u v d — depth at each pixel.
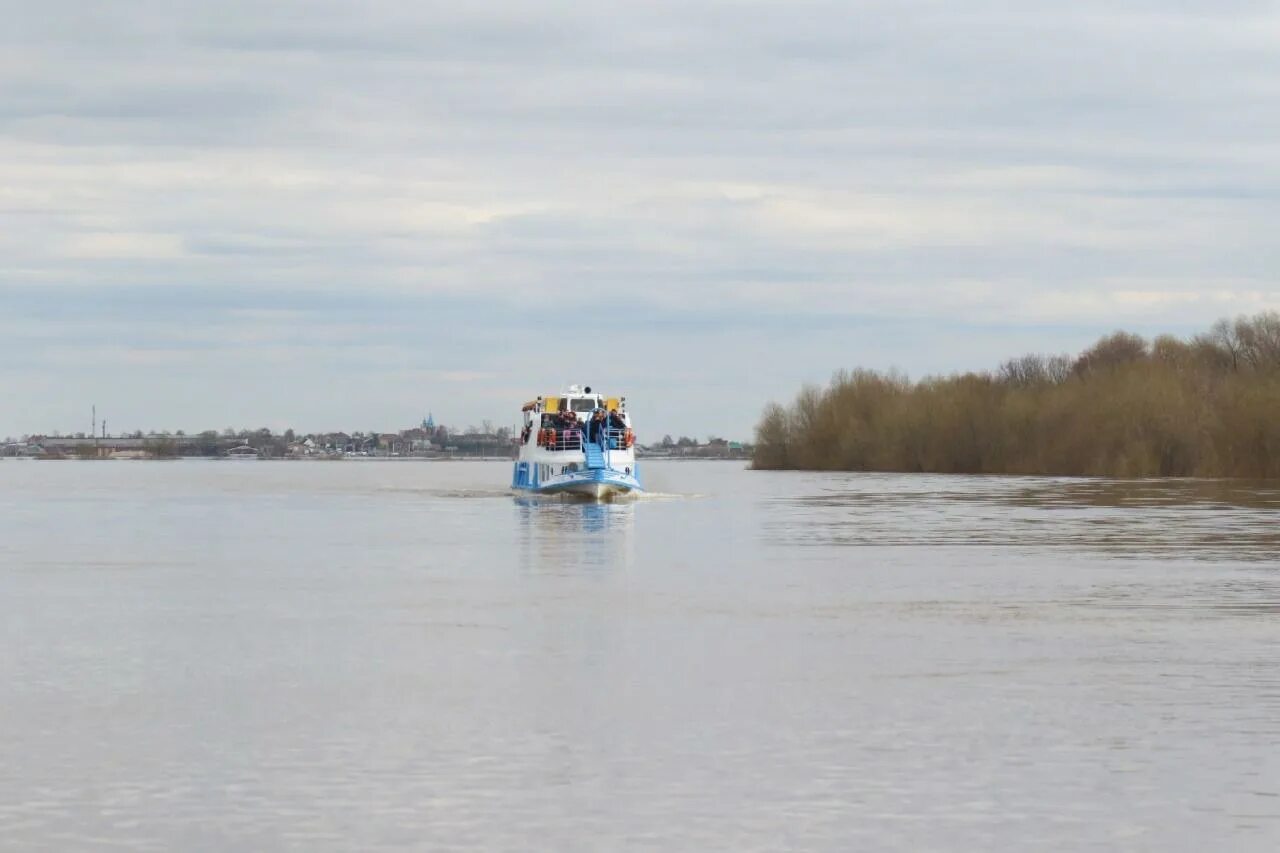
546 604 59.19
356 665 44.50
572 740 34.41
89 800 29.73
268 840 27.34
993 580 67.31
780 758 32.75
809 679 41.81
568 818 28.52
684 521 112.69
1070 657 45.44
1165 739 34.38
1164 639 49.03
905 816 28.67
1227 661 44.69
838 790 30.31
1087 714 37.00
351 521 120.75
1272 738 34.47
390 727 35.78
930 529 101.50
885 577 69.00
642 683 41.31
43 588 66.94
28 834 27.69
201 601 61.28
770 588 64.50
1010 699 38.94
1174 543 87.88
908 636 49.91
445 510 135.75
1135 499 139.50
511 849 26.84
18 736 34.97
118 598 62.72
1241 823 28.23
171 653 47.03
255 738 34.72
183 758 32.88
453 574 71.81
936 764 32.25
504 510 133.12
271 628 52.69
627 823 28.25
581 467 139.88
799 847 26.97
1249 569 72.06
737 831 27.81
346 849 26.84
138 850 26.81
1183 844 27.12
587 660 45.19
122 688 40.97
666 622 53.59
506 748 33.69
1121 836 27.53
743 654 46.25
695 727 35.69
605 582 67.44
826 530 101.56
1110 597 60.59
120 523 121.38
